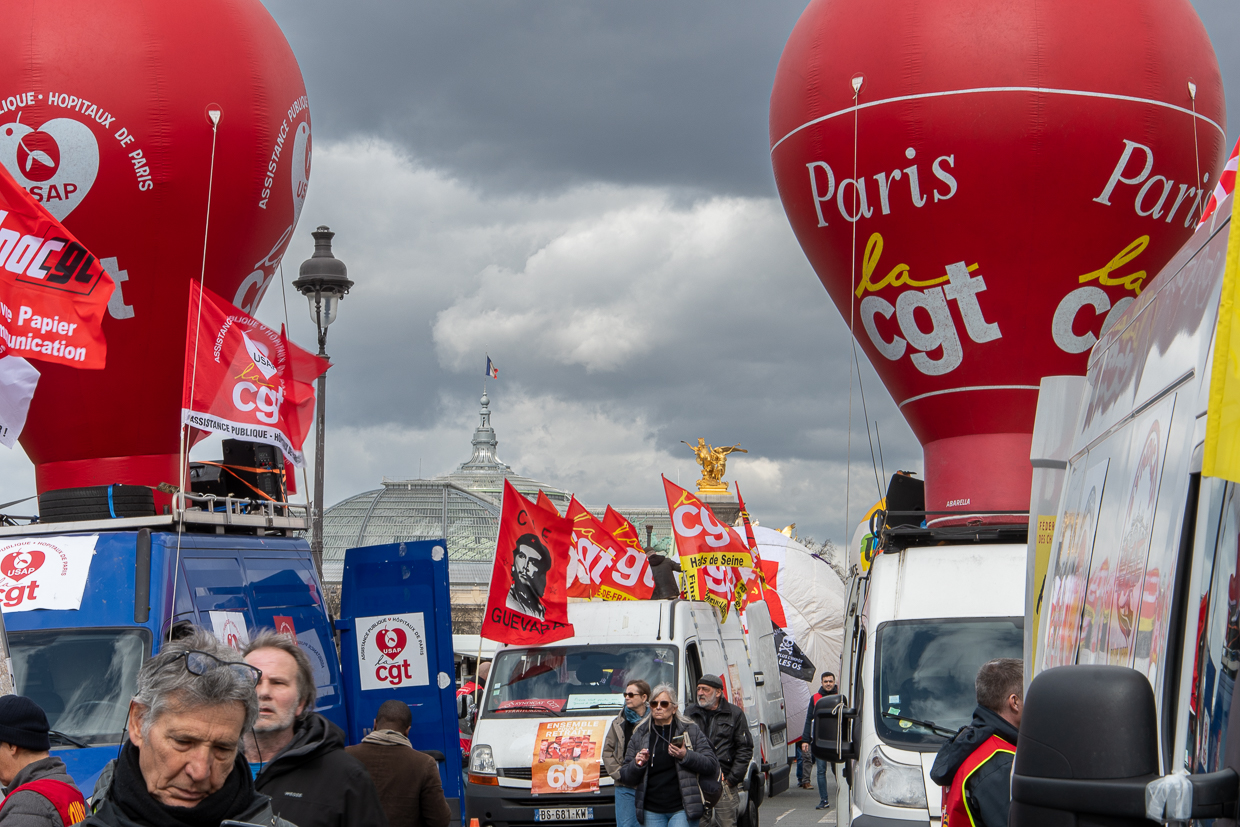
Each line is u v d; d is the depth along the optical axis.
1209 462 2.27
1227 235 2.87
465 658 34.66
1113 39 13.58
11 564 9.71
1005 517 14.02
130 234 13.78
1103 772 2.46
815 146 14.65
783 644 27.89
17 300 9.57
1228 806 2.27
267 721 4.75
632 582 18.95
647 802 10.28
